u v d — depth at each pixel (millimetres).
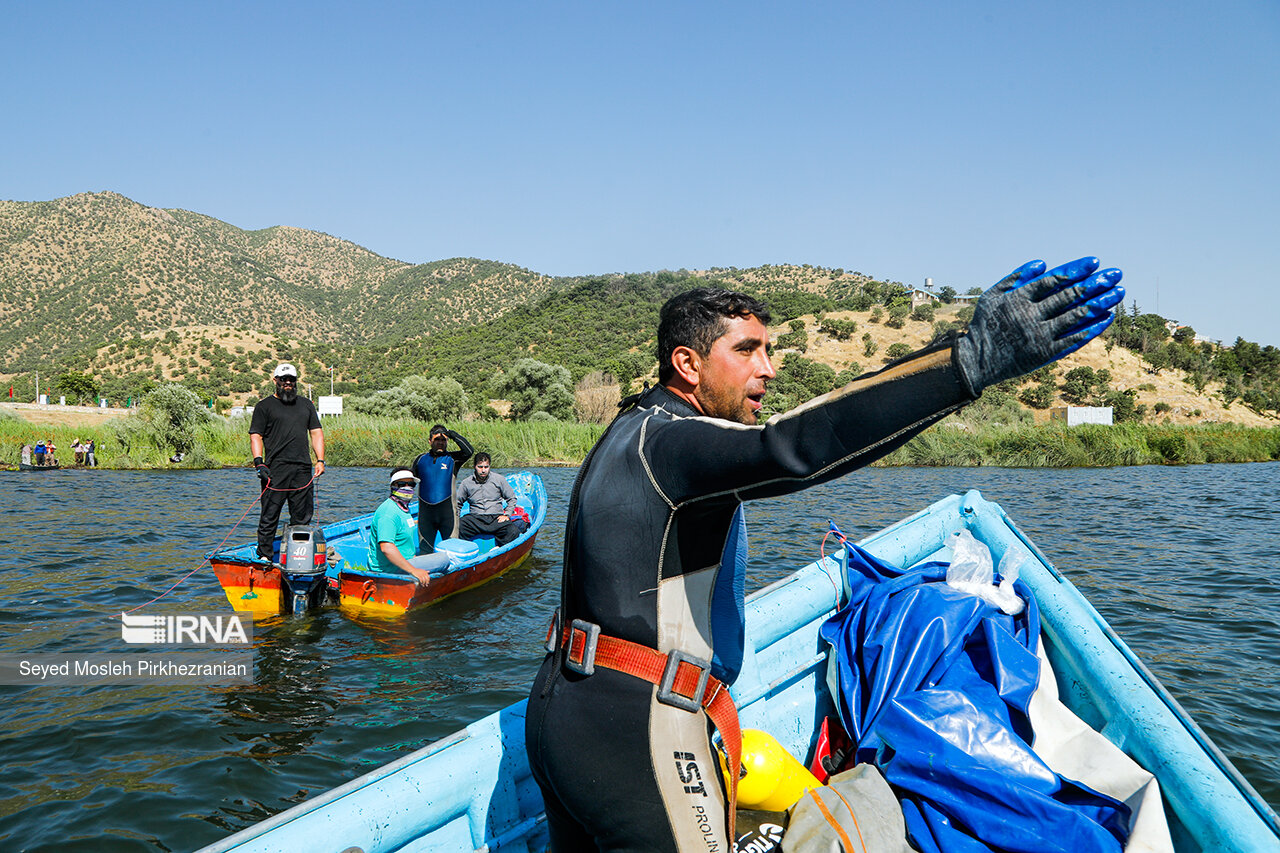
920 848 2221
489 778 2164
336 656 6363
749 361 1526
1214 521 14211
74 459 29875
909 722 2488
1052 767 2551
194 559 10227
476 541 9977
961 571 3102
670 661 1382
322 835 1832
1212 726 4938
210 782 4246
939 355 1056
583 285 134500
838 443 1112
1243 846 2068
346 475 24234
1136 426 38531
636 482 1375
